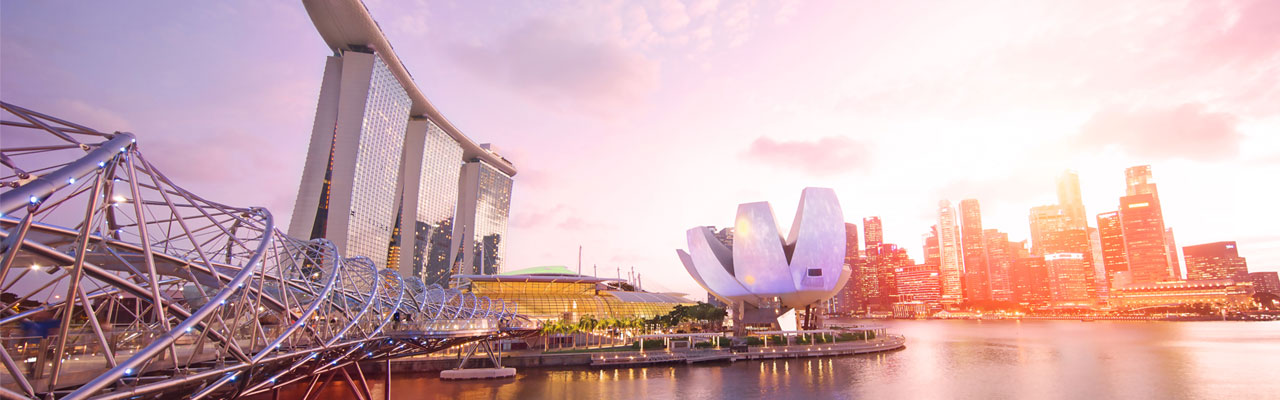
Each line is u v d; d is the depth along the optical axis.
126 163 18.61
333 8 187.88
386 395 52.22
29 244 15.51
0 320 18.88
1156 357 107.81
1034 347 135.88
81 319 33.22
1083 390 67.81
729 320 155.50
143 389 17.88
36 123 18.06
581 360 86.81
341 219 193.00
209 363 25.61
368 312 48.31
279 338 25.45
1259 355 110.06
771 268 120.38
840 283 127.94
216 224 23.80
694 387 68.56
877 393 65.06
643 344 102.56
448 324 47.31
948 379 75.38
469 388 67.50
